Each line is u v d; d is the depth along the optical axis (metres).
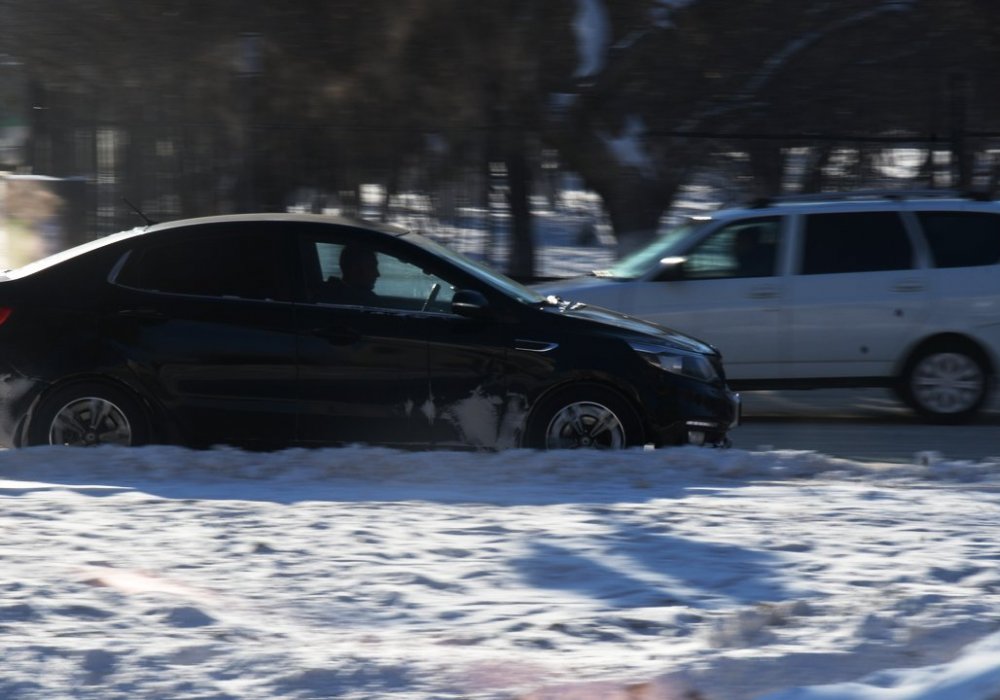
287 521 14.84
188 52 41.50
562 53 42.03
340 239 20.06
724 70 43.78
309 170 39.72
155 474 17.98
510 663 9.77
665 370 20.03
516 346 19.72
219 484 17.69
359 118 42.41
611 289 27.25
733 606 11.73
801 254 27.27
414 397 19.67
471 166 38.59
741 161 42.19
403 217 38.97
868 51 44.09
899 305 27.02
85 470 17.98
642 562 13.20
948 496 16.83
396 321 19.72
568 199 40.97
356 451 18.89
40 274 19.84
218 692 9.07
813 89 44.06
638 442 20.02
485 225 38.44
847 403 30.19
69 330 19.47
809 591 12.18
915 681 8.83
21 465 17.98
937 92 44.03
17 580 11.86
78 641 10.14
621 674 9.48
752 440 25.31
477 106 41.94
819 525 14.88
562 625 10.96
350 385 19.61
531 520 15.01
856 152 40.69
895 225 27.34
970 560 13.20
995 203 27.64
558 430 19.89
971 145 39.78
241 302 19.70
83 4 41.69
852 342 27.08
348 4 41.50
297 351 19.58
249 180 39.88
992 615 10.92
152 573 12.45
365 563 13.00
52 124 41.66
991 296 26.95
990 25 43.66
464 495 16.88
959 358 27.05
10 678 9.26
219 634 10.44
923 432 26.31
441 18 41.50
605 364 19.81
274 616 11.24
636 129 42.38
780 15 43.47
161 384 19.47
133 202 40.69
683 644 10.52
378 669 9.50
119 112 41.88
